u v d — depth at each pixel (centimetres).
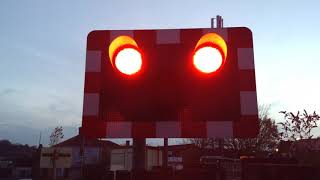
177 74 291
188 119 285
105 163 5769
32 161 6600
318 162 1059
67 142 6750
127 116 289
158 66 294
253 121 282
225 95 286
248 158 1229
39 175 5694
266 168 909
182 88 289
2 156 8544
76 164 6525
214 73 288
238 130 282
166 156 523
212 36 295
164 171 290
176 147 4125
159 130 287
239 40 291
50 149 2155
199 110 286
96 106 292
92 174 3766
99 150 6044
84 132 289
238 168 2066
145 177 290
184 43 295
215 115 285
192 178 292
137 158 294
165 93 290
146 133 287
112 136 288
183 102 288
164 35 297
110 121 290
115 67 295
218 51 289
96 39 300
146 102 290
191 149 3972
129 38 299
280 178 844
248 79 286
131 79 293
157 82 292
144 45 297
